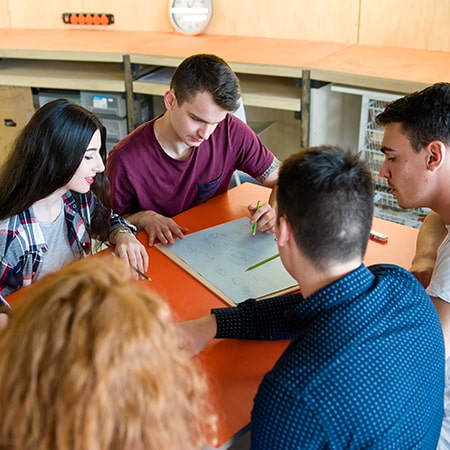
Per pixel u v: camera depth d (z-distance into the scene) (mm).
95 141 1586
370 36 3227
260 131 3514
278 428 900
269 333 1332
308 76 2842
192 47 3256
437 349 1039
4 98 3494
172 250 1690
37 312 650
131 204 2066
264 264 1618
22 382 624
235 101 1824
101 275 692
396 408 930
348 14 3225
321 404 880
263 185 2277
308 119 2943
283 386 899
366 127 2859
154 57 3113
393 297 1022
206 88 1772
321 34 3336
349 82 2744
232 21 3500
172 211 2109
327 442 885
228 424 1117
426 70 2742
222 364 1269
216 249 1693
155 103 3596
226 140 2102
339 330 945
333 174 982
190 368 720
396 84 2623
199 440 735
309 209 975
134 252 1658
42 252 1673
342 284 982
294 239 1017
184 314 1425
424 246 1614
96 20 3691
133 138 2006
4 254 1597
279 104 2963
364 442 904
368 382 909
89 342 625
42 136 1515
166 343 676
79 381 611
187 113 1832
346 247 986
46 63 3617
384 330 967
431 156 1377
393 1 3090
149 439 637
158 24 3643
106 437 614
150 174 2012
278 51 3143
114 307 650
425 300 1072
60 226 1729
